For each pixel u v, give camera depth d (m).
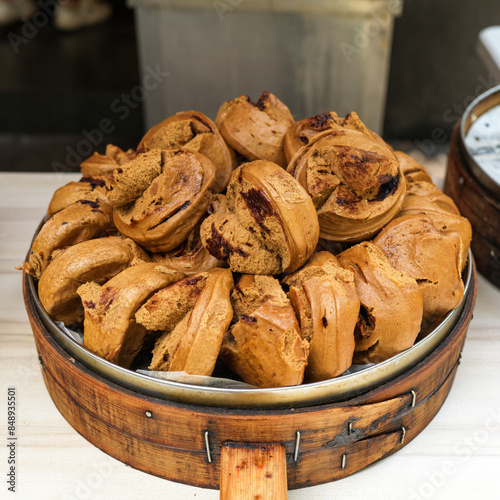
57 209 0.99
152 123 1.99
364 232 0.92
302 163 0.92
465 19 2.11
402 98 2.30
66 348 0.91
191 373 0.86
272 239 0.88
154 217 0.92
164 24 1.76
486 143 1.17
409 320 0.89
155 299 0.87
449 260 0.91
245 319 0.86
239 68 1.84
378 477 0.91
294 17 1.72
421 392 0.91
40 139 2.35
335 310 0.87
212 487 0.90
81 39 2.64
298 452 0.88
